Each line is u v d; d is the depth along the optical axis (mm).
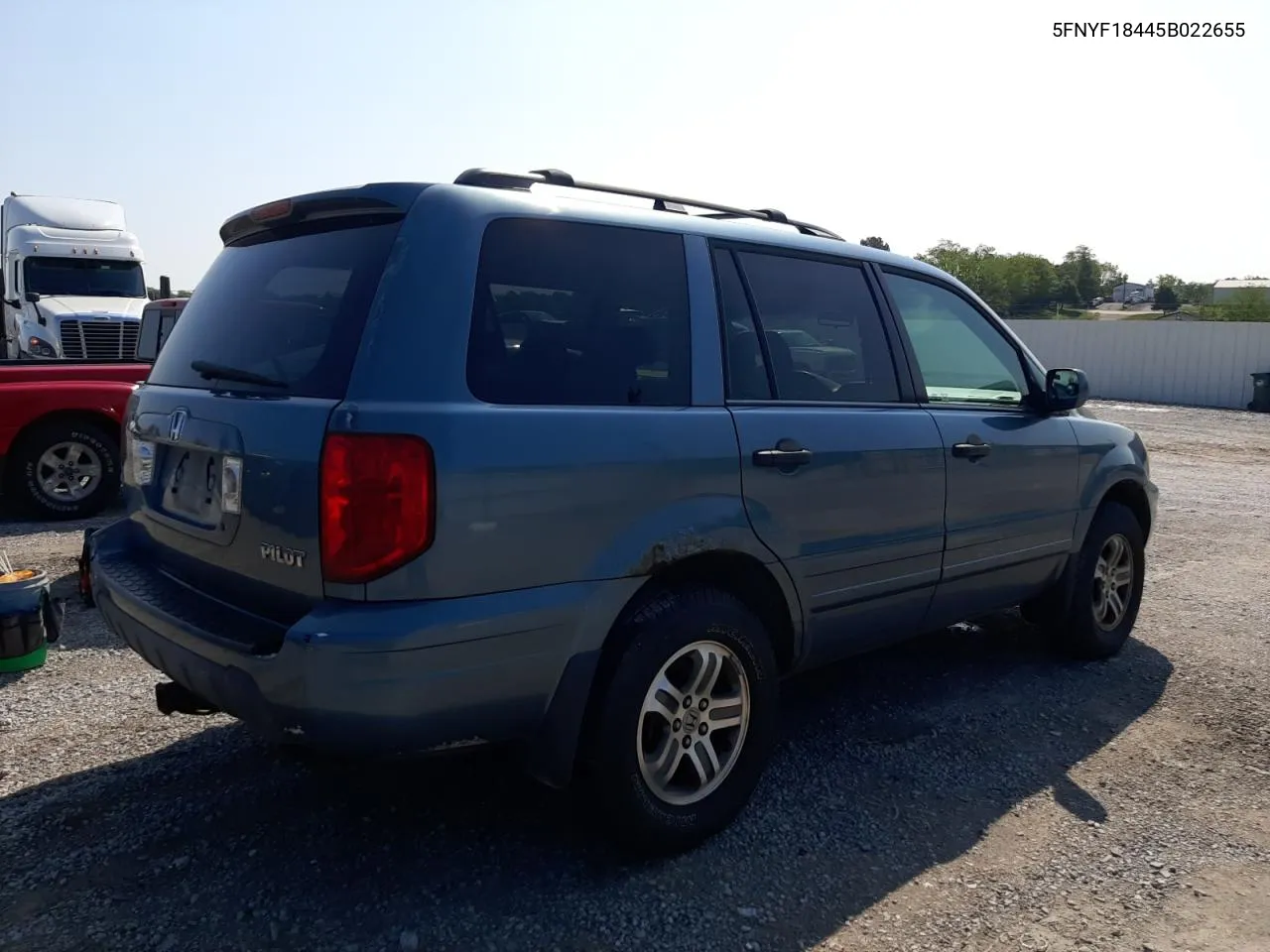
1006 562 4578
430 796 3611
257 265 3414
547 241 3105
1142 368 28438
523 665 2824
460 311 2824
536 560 2832
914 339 4270
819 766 3984
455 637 2666
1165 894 3143
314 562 2688
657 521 3102
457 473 2668
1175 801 3756
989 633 5793
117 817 3414
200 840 3283
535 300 3021
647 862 3236
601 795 3080
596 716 3039
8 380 8117
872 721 4453
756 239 3738
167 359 3686
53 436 8094
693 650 3258
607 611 3000
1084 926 2969
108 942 2758
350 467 2613
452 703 2707
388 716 2609
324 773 3758
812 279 3912
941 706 4641
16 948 2723
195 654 2896
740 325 3561
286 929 2832
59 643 5125
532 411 2865
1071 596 5082
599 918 2926
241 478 2922
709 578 3439
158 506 3473
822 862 3277
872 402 3980
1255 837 3508
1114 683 4988
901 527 3967
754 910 2994
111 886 3020
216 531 3055
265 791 3615
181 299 11984
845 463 3697
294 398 2834
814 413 3656
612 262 3250
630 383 3160
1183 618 6184
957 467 4215
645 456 3070
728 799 3389
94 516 8406
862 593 3871
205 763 3832
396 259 2836
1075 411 5195
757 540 3396
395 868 3154
